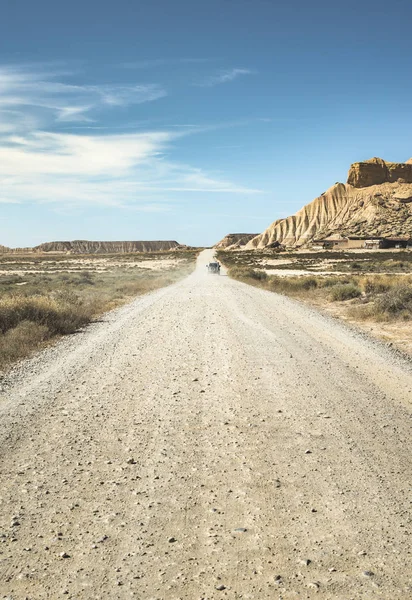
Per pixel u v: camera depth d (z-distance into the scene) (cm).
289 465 584
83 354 1229
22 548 424
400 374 1015
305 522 459
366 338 1442
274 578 381
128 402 838
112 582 380
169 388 920
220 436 679
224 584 375
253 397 861
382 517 467
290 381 963
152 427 716
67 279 5844
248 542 428
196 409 798
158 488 528
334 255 14512
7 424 731
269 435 682
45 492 521
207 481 544
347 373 1023
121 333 1546
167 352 1241
